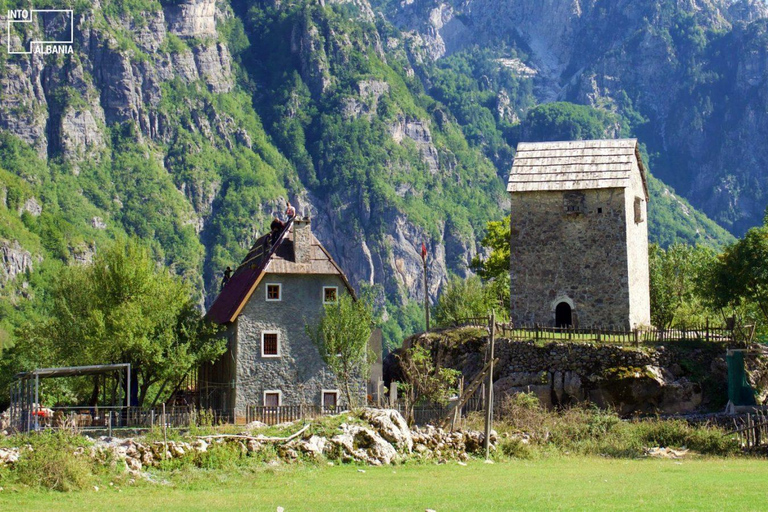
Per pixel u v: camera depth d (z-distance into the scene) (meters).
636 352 69.31
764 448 56.28
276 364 71.69
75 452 43.94
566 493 39.91
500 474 47.03
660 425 59.94
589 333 73.12
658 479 44.53
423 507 36.38
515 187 77.94
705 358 70.00
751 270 75.06
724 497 37.81
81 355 72.25
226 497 39.50
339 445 49.91
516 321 77.38
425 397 62.56
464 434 54.44
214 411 69.06
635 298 77.44
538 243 77.50
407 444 51.91
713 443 57.50
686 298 93.19
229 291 79.94
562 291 76.69
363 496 39.44
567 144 80.00
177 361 69.38
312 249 73.75
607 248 76.00
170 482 43.41
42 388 79.06
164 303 73.25
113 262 72.75
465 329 76.00
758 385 69.00
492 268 107.56
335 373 70.25
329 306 68.94
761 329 87.62
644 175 81.94
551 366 70.19
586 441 58.66
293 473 46.16
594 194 76.75
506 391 69.31
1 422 62.31
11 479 40.75
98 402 79.75
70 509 36.41
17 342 90.25
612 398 68.00
